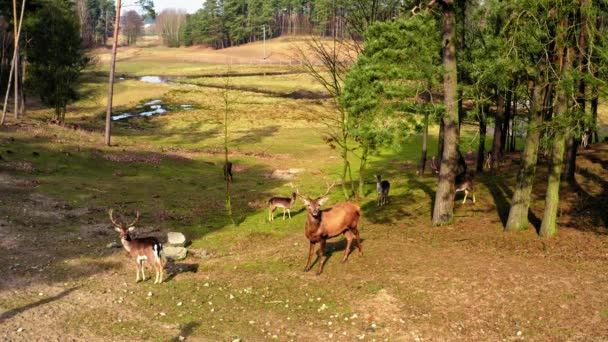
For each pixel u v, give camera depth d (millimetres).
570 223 20047
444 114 20484
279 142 58000
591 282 14016
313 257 17875
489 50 19281
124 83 105188
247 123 71875
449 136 21094
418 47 21703
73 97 59531
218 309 14078
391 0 31031
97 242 21094
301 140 59500
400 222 22844
